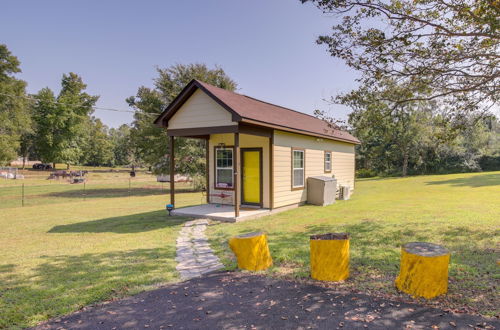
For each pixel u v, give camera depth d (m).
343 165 15.88
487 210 8.94
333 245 3.99
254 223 8.23
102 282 4.10
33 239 6.94
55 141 48.50
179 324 2.96
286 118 11.14
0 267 4.82
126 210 11.81
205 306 3.36
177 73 21.91
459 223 7.16
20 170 46.88
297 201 11.40
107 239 6.81
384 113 6.72
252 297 3.58
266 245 4.72
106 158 71.62
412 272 3.45
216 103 8.69
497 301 3.22
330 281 4.00
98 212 11.33
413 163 32.94
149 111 21.67
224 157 11.12
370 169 35.88
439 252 3.48
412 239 5.90
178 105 9.30
